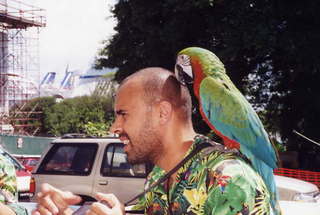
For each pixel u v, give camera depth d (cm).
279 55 1377
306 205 378
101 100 3800
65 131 3759
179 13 1364
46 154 754
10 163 234
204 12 1357
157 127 158
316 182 1026
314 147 1420
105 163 717
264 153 226
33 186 738
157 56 1475
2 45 3531
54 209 164
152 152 160
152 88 158
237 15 1280
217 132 232
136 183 688
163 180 158
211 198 141
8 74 3497
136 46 1554
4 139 2320
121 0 1552
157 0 1402
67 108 3816
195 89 233
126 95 160
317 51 1241
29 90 4056
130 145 159
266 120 1548
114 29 1600
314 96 1365
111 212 146
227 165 142
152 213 165
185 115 162
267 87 1506
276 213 192
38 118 3841
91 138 749
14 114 3691
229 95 226
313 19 1279
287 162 1387
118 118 161
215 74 229
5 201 223
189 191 148
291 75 1334
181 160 157
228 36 1277
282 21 1302
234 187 137
